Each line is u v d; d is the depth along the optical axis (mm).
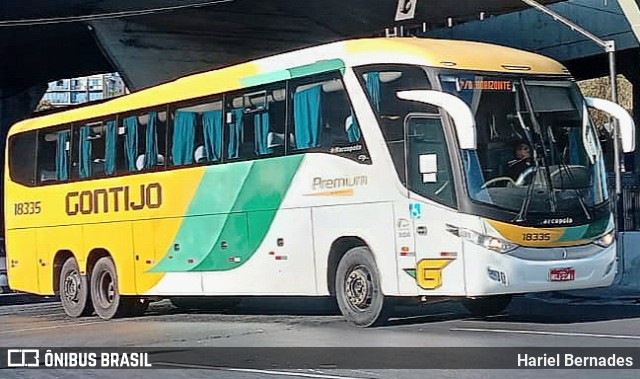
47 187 21766
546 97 14766
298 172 16047
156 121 19062
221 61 39719
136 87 38062
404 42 14977
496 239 13867
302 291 16016
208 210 17781
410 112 14492
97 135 20516
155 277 18938
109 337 16141
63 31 42875
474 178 13977
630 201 34094
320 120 15734
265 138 16734
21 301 27781
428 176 14305
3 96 59562
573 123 14859
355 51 15250
